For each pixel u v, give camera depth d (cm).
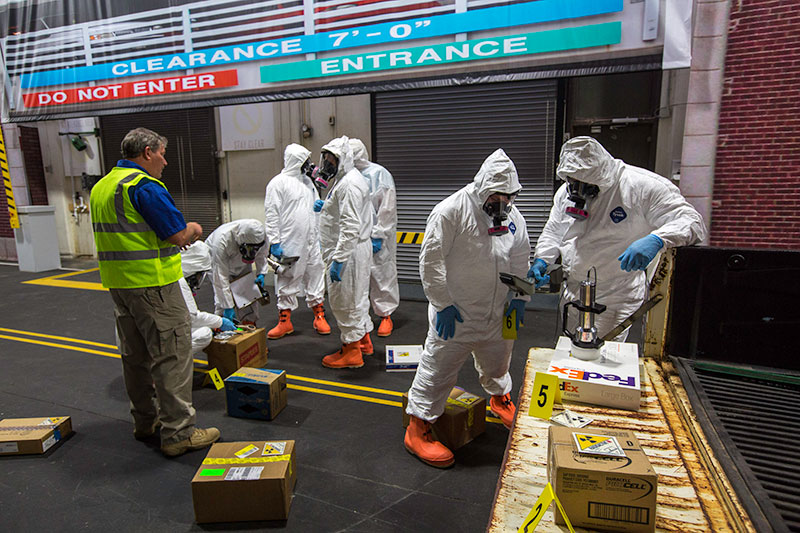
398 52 396
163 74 479
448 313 188
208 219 606
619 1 331
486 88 450
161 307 202
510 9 358
